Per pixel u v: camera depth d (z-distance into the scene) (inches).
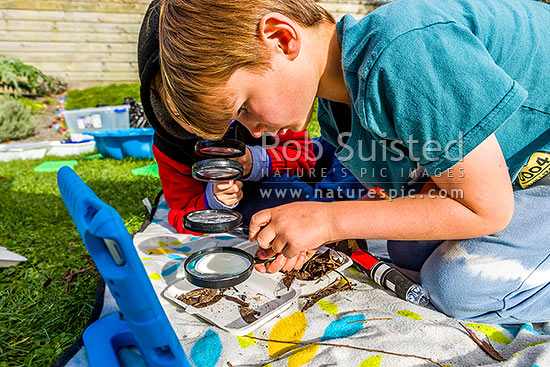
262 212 45.7
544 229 47.6
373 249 70.4
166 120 60.3
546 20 46.3
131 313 29.6
